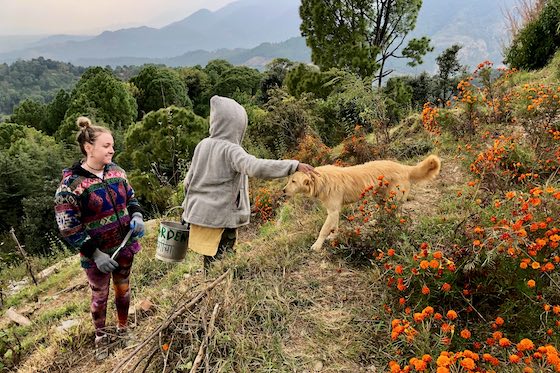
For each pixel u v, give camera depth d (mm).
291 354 2641
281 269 3562
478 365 2203
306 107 12086
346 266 3504
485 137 5293
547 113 4824
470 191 3988
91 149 2805
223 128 3279
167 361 2676
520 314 2455
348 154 7223
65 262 7934
